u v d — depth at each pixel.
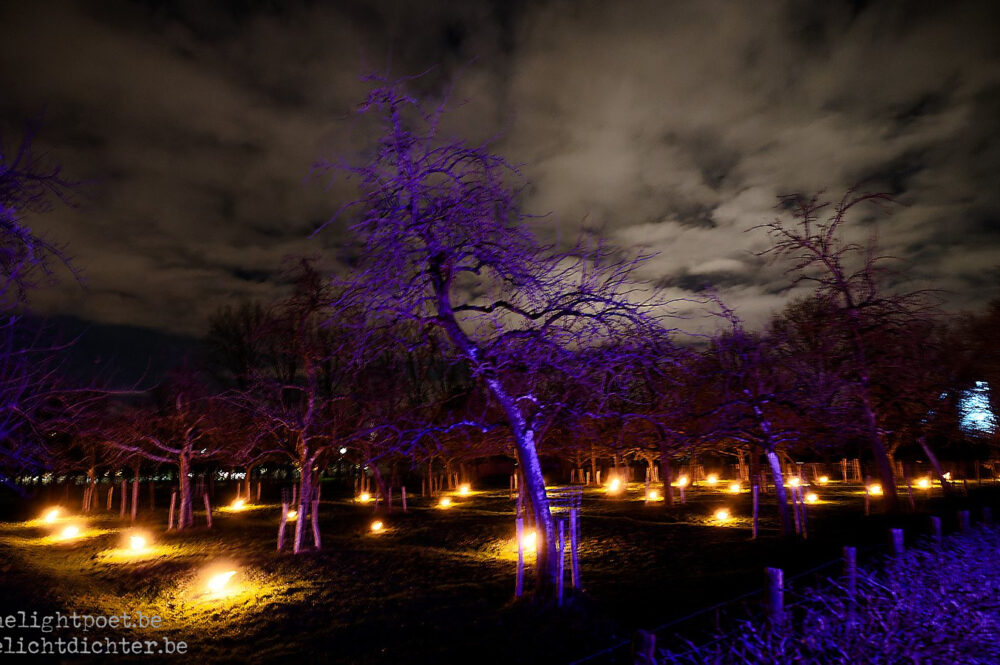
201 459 28.19
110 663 9.91
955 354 22.14
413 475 41.06
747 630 7.79
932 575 9.67
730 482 41.56
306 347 17.98
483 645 10.05
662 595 12.36
